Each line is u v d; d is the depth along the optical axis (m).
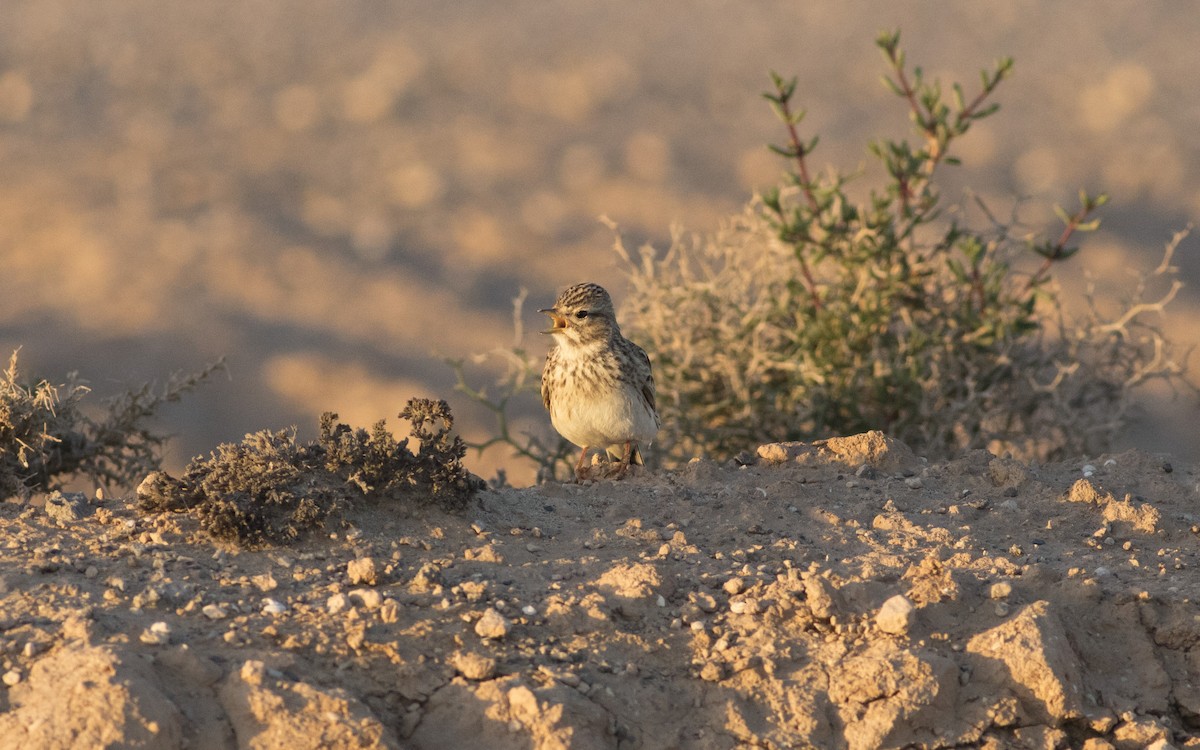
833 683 6.98
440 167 32.44
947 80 39.47
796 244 12.53
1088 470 9.91
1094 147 33.44
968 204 28.72
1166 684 7.36
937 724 6.91
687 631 7.27
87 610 6.77
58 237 27.11
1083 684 7.20
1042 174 31.31
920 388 12.46
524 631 7.09
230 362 22.27
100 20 44.94
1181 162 32.09
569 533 8.50
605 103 37.59
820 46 43.59
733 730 6.75
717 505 9.02
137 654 6.43
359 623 6.92
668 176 31.70
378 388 21.36
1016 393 13.22
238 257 26.39
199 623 6.88
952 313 12.84
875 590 7.61
